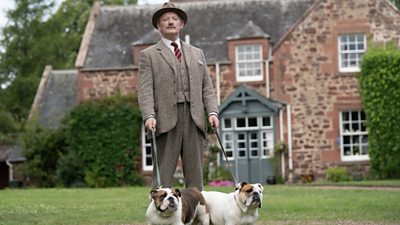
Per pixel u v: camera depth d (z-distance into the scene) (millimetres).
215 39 32594
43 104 36562
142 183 31328
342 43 30938
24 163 32906
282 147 30391
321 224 12086
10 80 45562
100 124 31516
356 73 30641
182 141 9219
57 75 38344
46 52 45625
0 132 41688
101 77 32219
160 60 9195
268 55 31359
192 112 9156
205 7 34188
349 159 30562
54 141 32562
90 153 31344
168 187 9086
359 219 12992
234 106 30875
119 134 31391
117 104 31531
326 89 30750
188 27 33375
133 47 32125
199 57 9414
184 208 8648
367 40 30625
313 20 30875
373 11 30734
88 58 32688
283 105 30859
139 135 31656
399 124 29688
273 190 22969
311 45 30828
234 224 8992
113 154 31297
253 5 34094
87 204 17484
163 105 9133
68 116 31953
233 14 33750
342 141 30656
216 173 30453
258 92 31172
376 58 29906
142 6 34906
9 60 45156
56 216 13867
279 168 30578
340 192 21281
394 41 30578
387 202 16906
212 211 9195
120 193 22203
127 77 32125
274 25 33156
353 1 30781
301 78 30828
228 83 31469
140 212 14898
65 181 31438
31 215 13891
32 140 32625
